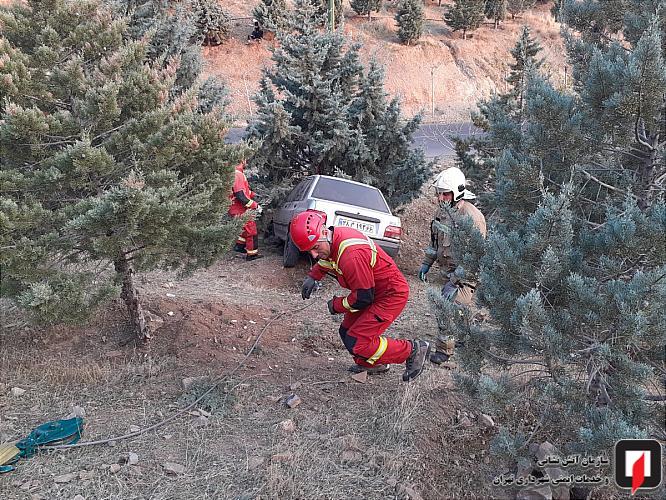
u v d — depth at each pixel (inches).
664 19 183.8
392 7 1520.7
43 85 182.2
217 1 1225.4
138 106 195.8
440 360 215.5
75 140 175.8
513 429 178.4
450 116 1115.9
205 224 207.6
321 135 422.3
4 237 163.5
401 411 176.1
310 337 241.8
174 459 155.6
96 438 163.2
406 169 435.5
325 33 450.0
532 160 182.9
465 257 161.0
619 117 166.4
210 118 200.1
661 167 184.7
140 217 168.9
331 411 182.1
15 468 148.2
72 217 178.4
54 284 171.5
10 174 171.8
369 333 182.9
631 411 132.6
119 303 248.1
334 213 333.1
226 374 200.5
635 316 122.8
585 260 149.4
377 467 155.3
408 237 477.1
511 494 155.6
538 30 1405.0
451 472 161.3
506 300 146.4
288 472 148.9
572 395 138.6
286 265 351.6
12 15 186.5
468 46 1323.8
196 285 315.3
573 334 142.0
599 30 214.5
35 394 185.0
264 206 421.7
